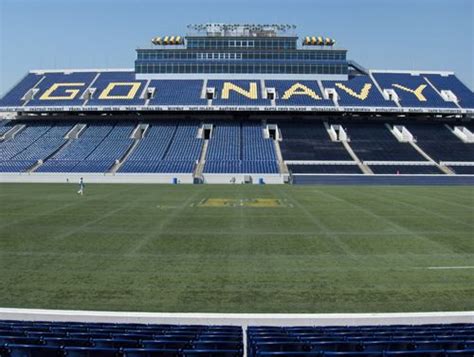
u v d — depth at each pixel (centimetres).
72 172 5581
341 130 6669
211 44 7556
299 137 6600
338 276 1617
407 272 1670
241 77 7544
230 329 1055
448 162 5931
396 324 1201
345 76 7550
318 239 2227
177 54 7569
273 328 1074
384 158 6016
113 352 839
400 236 2300
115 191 4431
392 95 7106
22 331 989
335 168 5738
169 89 7194
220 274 1633
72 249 1989
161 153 6122
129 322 1208
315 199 3844
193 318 1209
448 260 1845
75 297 1388
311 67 7562
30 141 6475
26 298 1376
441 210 3195
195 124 6944
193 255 1900
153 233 2342
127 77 7656
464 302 1369
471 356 833
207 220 2742
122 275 1612
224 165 5791
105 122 7012
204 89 7169
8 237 2220
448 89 7394
